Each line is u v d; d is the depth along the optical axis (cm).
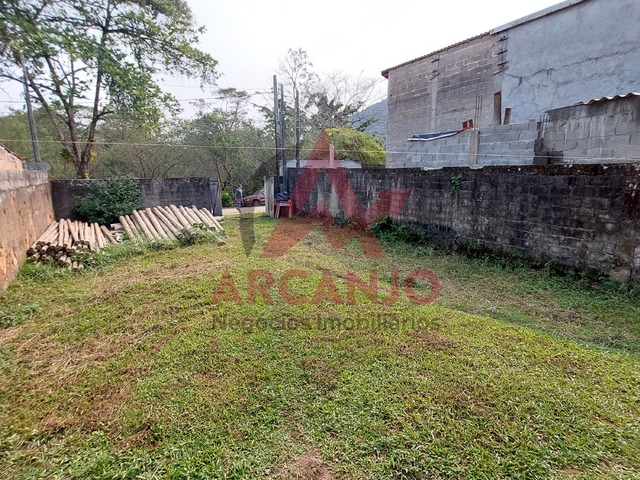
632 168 304
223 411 171
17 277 387
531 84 632
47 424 165
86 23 967
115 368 214
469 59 739
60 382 201
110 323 280
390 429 157
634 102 362
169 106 1141
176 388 191
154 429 160
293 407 173
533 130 467
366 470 137
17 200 428
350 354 222
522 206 406
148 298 335
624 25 510
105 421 167
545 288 341
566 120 426
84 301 329
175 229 642
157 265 457
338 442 151
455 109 779
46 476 137
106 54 963
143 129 1163
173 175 1736
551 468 135
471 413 165
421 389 184
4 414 174
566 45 577
